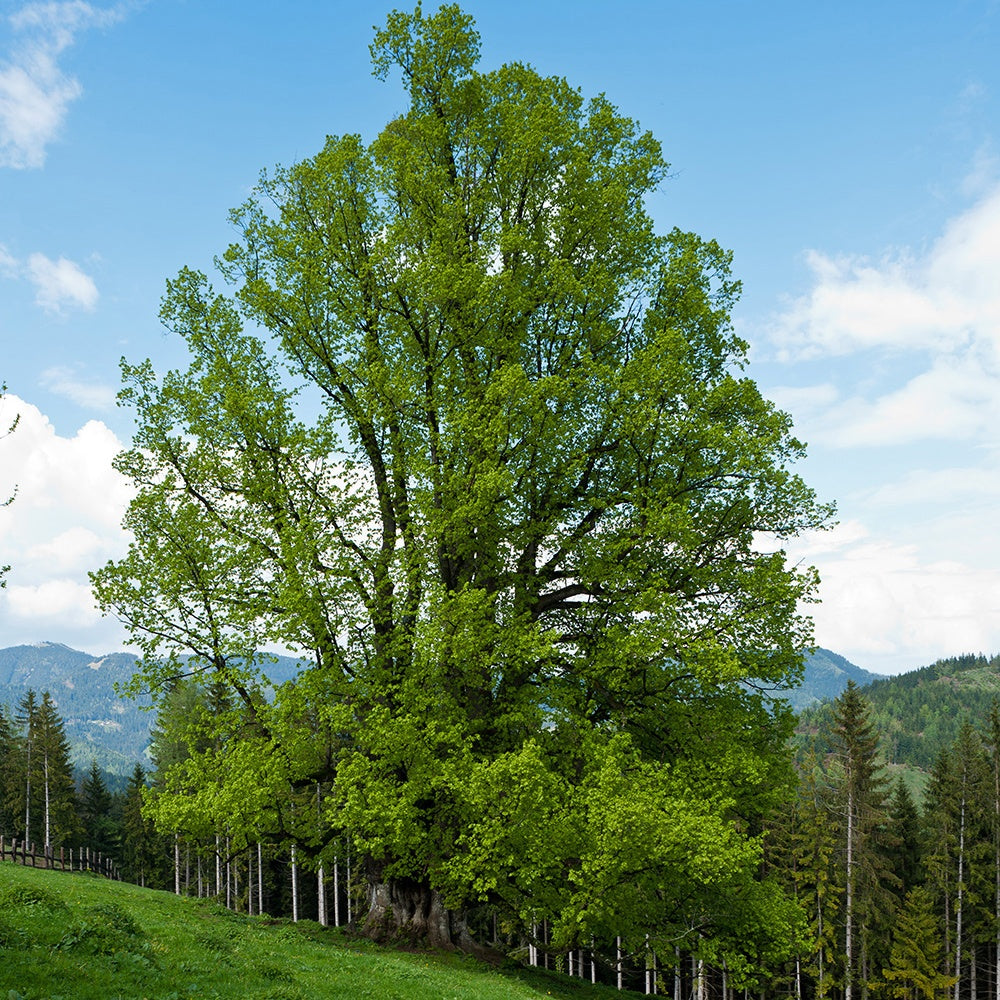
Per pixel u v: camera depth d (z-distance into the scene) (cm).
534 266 2431
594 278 2331
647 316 2433
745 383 2205
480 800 1838
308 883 6538
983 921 6322
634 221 2488
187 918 2273
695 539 2194
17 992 966
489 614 2211
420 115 2566
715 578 2270
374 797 1870
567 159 2455
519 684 2316
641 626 2077
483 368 2388
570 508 2453
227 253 2428
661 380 2128
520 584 2352
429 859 2136
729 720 2253
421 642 1967
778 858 5891
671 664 2258
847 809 5941
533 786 1820
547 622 2495
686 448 2219
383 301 2364
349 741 2223
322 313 2377
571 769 2122
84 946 1231
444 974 1947
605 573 2220
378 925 2372
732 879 2138
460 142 2561
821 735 6384
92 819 9606
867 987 5747
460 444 2203
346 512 2284
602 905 1877
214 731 2130
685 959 5122
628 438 2278
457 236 2373
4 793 8931
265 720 2034
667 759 2284
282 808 2156
